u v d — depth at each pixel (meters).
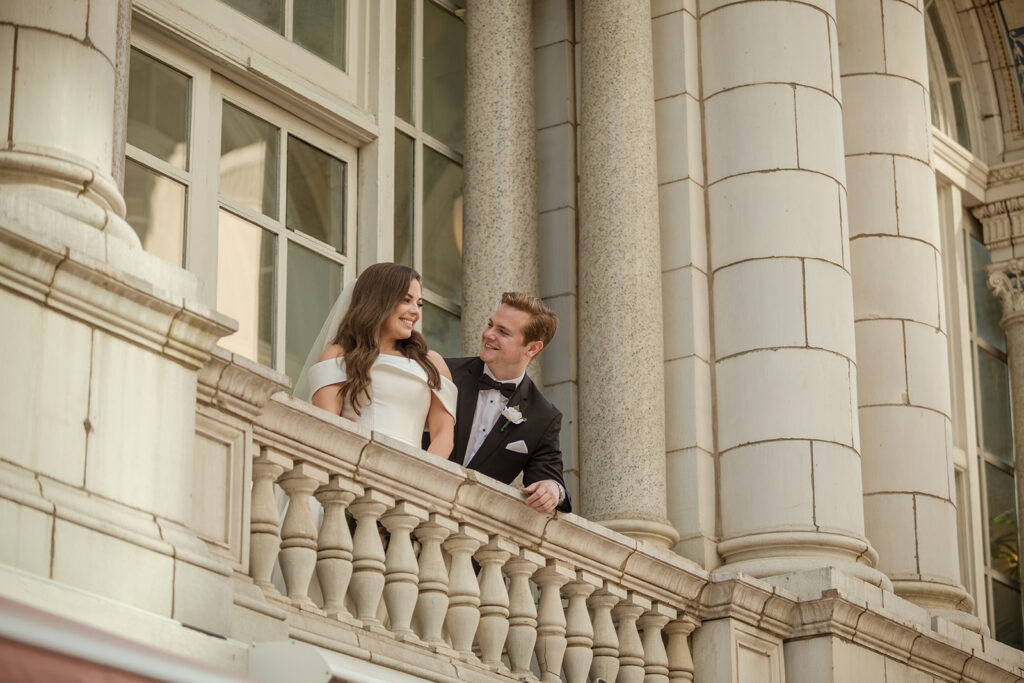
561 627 10.13
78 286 7.21
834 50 13.74
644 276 12.96
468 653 9.31
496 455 10.23
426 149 13.69
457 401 10.34
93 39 7.87
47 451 6.98
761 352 12.70
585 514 12.48
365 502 8.94
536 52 14.23
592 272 13.05
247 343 11.98
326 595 8.66
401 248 13.28
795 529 12.27
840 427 12.63
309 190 12.74
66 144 7.61
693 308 12.97
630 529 12.16
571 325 13.30
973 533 16.95
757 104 13.27
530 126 13.70
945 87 18.84
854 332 13.33
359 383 9.27
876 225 14.91
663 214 13.30
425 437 10.28
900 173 15.11
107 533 7.04
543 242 13.66
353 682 7.49
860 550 12.39
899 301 14.74
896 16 15.60
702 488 12.55
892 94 15.34
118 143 8.18
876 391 14.48
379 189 12.99
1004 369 18.34
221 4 12.27
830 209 13.14
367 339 9.40
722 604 11.46
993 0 18.97
